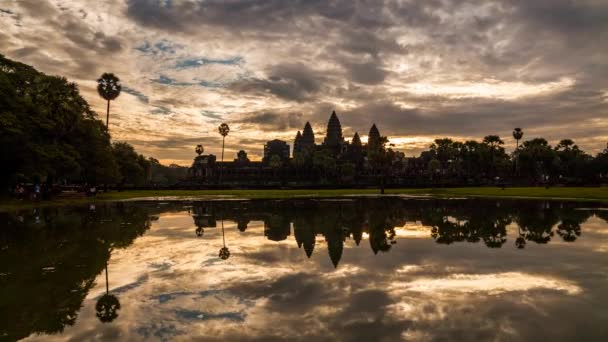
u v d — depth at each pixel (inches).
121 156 3120.1
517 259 488.7
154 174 7263.8
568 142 4690.0
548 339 248.4
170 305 321.1
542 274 414.6
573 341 245.0
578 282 383.6
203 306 317.7
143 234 712.4
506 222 869.2
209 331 266.1
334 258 500.7
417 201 1664.6
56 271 434.9
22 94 1551.4
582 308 307.4
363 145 6914.4
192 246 592.1
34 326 277.4
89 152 1865.2
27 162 1454.2
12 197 1560.0
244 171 5792.3
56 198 1705.2
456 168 5236.2
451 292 352.5
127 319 289.3
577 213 1058.1
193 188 3179.1
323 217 1006.4
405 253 530.0
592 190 2107.5
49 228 789.9
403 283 382.0
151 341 250.4
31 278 404.5
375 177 4926.2
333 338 252.1
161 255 524.1
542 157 4264.3
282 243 616.4
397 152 6461.6
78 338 254.7
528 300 328.8
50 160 1524.4
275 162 5807.1
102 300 334.6
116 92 2608.3
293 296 342.6
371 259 493.4
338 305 318.0
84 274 421.7
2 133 1310.3
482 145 4490.7
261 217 1010.7
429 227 796.0
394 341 246.8
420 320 283.4
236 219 962.7
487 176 4685.0
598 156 4436.5
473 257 502.3
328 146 6973.4
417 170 5684.1
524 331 262.2
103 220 936.9
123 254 530.3
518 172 4611.2
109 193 2501.2
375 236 682.8
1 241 631.2
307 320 284.7
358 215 1053.8
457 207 1306.6
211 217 1013.8
